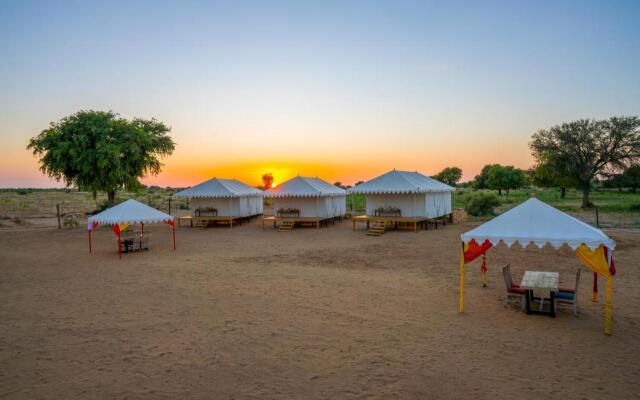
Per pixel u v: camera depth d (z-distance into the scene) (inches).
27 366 288.7
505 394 241.4
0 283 559.5
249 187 1492.4
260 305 432.1
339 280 544.1
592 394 241.3
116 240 993.5
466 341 324.2
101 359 299.1
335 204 1358.3
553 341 322.3
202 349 315.0
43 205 2239.2
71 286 535.5
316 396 241.4
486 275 556.1
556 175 1756.9
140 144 1349.7
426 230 1079.0
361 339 331.6
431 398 237.8
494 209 1654.8
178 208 2036.2
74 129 1268.5
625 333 337.4
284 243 909.2
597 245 335.9
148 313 409.7
